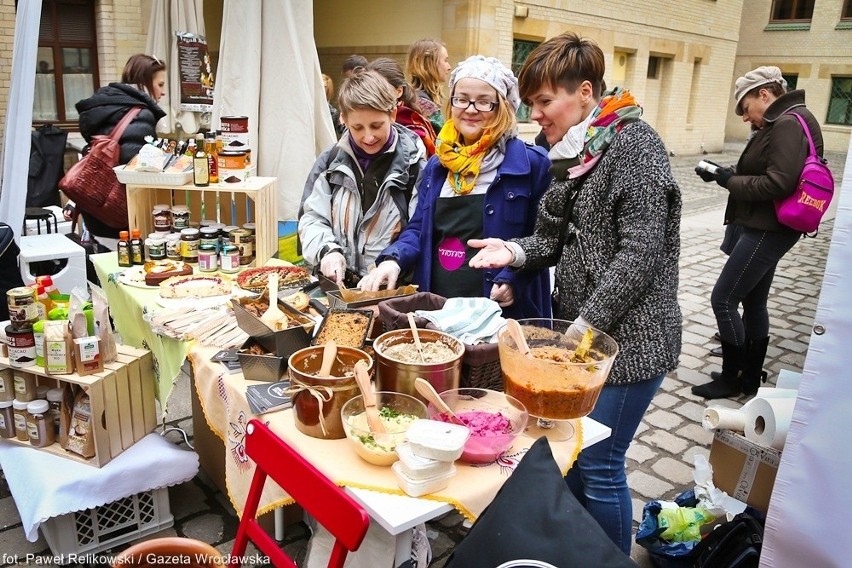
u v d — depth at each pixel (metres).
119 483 2.31
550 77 1.89
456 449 1.34
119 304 2.78
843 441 1.44
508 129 2.36
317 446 1.55
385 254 2.42
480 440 1.47
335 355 1.65
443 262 2.47
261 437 1.47
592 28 11.88
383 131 2.54
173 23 5.68
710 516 2.38
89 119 3.82
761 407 2.00
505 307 2.35
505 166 2.35
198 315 2.29
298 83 3.91
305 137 3.99
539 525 1.25
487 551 1.24
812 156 3.35
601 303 1.78
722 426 2.13
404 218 2.68
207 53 5.95
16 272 3.27
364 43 10.27
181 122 5.97
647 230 1.77
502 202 2.38
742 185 3.47
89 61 7.29
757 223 3.52
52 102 7.16
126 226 3.90
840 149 18.50
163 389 2.34
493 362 1.72
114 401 2.33
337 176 2.66
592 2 11.72
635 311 1.90
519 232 2.42
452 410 1.57
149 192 3.22
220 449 2.68
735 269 3.64
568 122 1.96
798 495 1.51
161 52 5.73
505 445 1.49
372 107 2.45
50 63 7.04
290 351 1.89
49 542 2.36
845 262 1.42
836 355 1.44
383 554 1.71
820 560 1.49
